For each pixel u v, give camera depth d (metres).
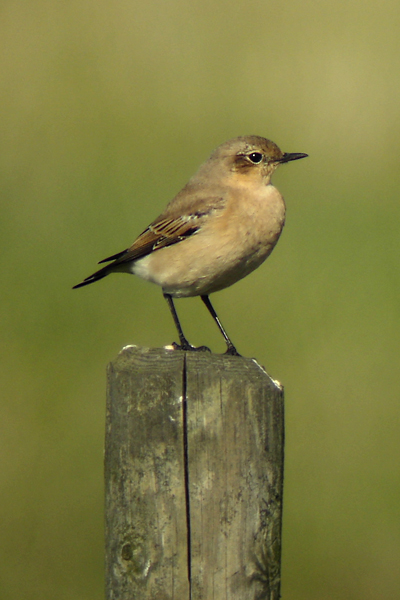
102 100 17.16
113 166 16.50
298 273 15.90
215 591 6.11
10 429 13.12
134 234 15.55
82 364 13.98
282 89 17.44
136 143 16.77
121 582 6.19
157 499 6.12
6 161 16.41
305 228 16.77
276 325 14.85
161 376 6.12
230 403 6.10
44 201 16.02
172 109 17.17
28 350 14.20
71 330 14.52
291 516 12.99
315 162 17.34
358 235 16.42
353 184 17.20
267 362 14.25
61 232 15.59
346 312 14.92
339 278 15.62
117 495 6.21
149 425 6.12
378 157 17.25
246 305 15.20
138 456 6.14
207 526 6.10
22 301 14.82
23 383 13.63
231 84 17.50
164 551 6.11
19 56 17.33
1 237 15.75
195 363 6.24
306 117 17.42
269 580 6.21
